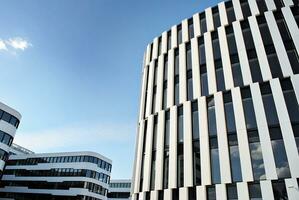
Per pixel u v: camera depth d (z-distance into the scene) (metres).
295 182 14.28
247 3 22.83
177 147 20.08
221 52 21.62
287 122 16.16
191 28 25.53
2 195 72.56
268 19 20.78
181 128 20.78
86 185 64.00
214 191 16.67
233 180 16.31
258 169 15.79
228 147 17.47
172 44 26.23
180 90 22.67
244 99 18.59
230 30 22.44
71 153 69.69
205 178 17.33
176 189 18.42
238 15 22.59
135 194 21.41
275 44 19.38
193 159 18.77
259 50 19.77
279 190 14.63
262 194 14.91
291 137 15.60
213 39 23.11
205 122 19.31
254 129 17.09
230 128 18.14
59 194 65.00
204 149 18.36
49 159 71.94
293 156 15.04
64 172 67.62
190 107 20.92
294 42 18.67
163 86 24.64
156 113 23.53
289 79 17.72
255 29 20.94
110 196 87.12
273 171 15.15
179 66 24.09
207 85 21.14
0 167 42.16
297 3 20.47
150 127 23.12
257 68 19.27
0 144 42.41
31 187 69.75
